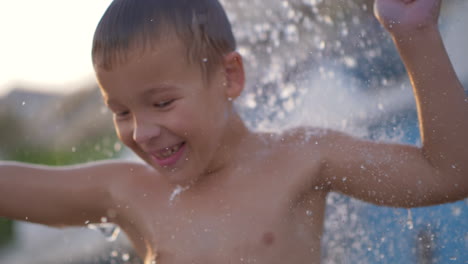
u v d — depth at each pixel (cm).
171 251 156
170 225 159
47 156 655
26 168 175
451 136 150
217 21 160
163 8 151
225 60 159
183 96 149
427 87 151
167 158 151
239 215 156
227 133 159
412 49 151
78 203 170
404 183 155
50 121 662
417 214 194
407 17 150
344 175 159
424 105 151
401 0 153
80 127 625
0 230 600
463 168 150
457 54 273
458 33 278
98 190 170
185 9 154
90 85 616
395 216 191
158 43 147
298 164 160
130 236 169
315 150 162
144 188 167
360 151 160
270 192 157
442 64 150
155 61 146
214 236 155
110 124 609
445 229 190
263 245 153
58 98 654
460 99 150
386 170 156
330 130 167
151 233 161
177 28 150
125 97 147
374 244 191
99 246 472
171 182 154
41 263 519
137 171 172
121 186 169
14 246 582
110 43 147
